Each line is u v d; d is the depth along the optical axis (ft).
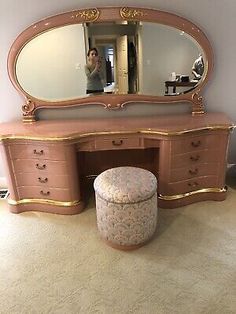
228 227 6.51
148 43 7.18
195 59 7.38
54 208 7.33
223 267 5.37
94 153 8.36
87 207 7.65
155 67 7.40
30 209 7.55
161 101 7.72
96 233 6.54
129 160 8.48
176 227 6.58
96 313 4.56
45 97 7.54
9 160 6.99
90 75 7.39
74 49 7.16
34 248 6.12
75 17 6.84
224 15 7.14
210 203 7.50
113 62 7.30
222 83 7.80
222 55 7.52
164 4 7.02
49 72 7.32
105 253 5.88
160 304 4.66
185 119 7.30
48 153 6.73
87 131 6.64
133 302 4.72
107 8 6.83
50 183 7.13
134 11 6.88
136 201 5.44
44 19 6.87
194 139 6.86
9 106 7.79
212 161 7.23
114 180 5.90
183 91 7.68
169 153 6.77
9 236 6.55
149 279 5.17
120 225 5.62
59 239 6.39
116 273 5.34
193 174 7.25
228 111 8.11
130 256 5.75
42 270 5.50
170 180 7.09
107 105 7.69
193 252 5.78
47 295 4.94
